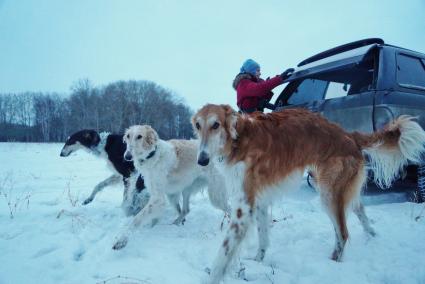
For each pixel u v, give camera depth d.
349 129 2.25
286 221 2.15
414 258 1.56
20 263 1.47
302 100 2.83
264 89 2.41
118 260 1.57
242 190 1.52
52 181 3.64
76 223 2.04
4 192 2.91
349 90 2.45
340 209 1.61
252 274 1.45
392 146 1.76
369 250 1.67
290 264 1.55
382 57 2.22
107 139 2.84
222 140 1.55
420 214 2.17
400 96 2.15
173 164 2.21
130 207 2.33
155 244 1.78
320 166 1.65
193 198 2.99
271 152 1.57
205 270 1.47
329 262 1.53
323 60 2.48
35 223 2.02
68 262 1.51
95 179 3.87
